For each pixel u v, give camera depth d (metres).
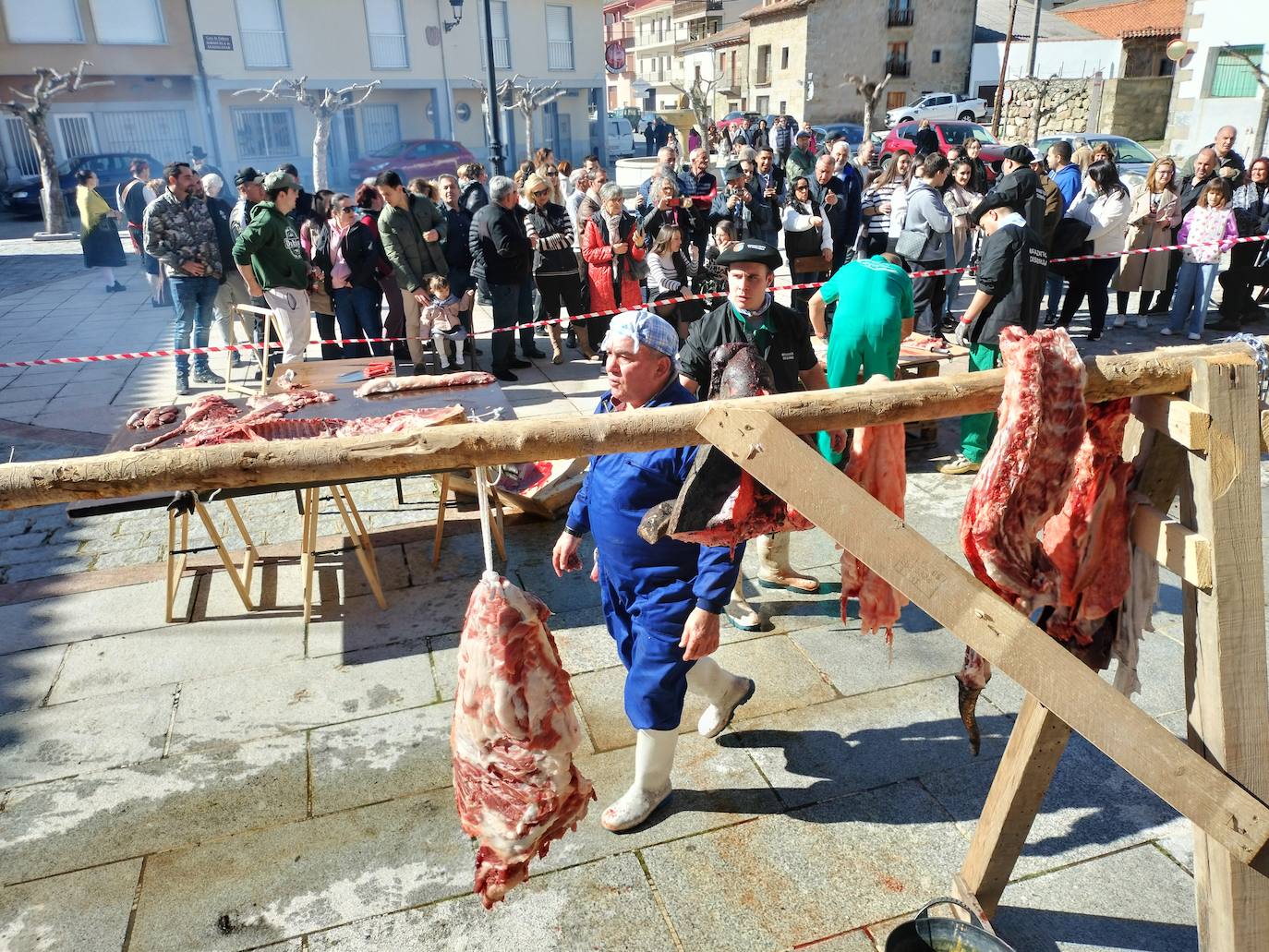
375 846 2.96
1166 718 3.47
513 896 2.75
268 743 3.48
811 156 13.12
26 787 3.26
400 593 4.56
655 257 8.16
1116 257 8.52
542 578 4.66
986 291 5.32
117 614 4.43
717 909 2.69
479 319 10.88
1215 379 1.74
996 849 2.41
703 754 3.35
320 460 1.56
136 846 2.98
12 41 24.58
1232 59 18.78
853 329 4.04
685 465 2.53
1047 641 1.75
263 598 4.55
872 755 3.31
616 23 70.38
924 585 1.74
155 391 8.16
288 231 8.15
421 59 29.50
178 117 27.08
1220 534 1.78
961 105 33.19
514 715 1.89
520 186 11.01
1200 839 1.87
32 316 11.55
